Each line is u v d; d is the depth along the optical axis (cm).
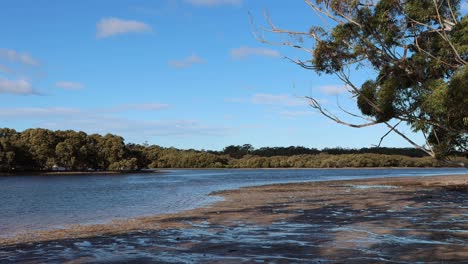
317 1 1213
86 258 1383
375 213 2475
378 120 1154
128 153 14225
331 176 9850
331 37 1212
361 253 1376
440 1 1131
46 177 10538
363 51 1177
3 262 1342
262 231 1877
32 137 12050
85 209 3180
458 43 1073
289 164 18462
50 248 1566
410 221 2111
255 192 4653
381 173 11806
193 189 5425
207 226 2069
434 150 1176
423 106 1076
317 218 2292
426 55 1145
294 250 1446
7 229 2127
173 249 1505
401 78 1147
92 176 11212
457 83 980
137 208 3155
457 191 4347
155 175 11812
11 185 7081
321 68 1227
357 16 1173
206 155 19425
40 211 3084
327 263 1252
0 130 12075
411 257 1309
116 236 1819
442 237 1655
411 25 1180
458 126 1081
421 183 6028
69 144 12306
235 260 1314
